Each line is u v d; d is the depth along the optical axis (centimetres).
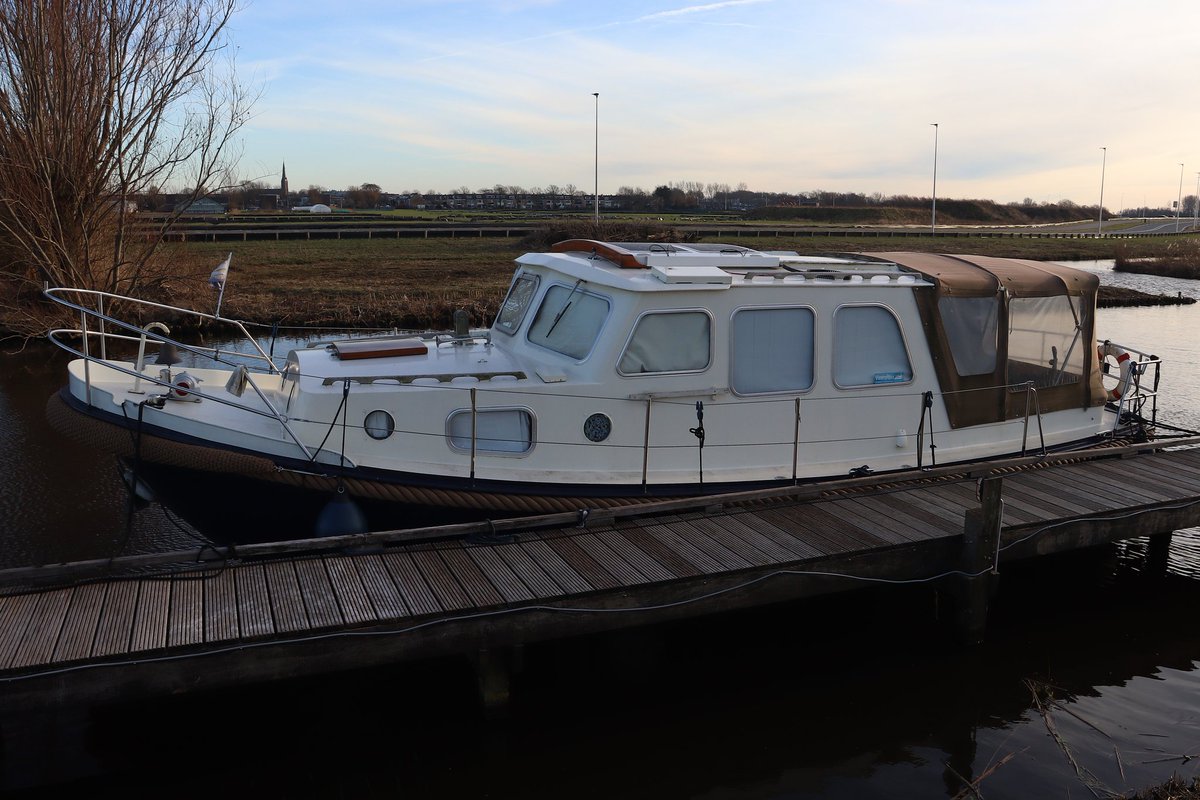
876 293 754
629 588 591
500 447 687
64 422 660
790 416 745
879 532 695
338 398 651
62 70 1959
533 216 8250
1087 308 855
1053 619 780
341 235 4928
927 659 708
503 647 583
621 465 709
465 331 805
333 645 528
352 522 644
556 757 582
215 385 750
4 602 541
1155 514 766
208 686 505
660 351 702
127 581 574
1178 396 1572
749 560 635
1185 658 716
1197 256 4988
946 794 550
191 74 2134
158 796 543
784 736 607
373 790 550
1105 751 590
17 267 2017
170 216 2252
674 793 550
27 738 584
